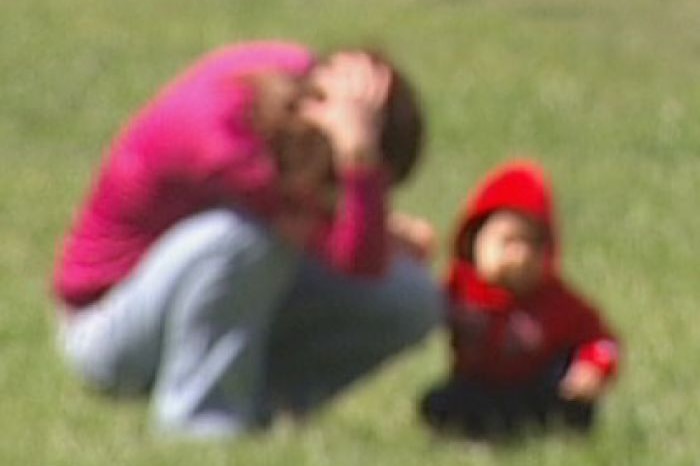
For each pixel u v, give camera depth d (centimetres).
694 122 4744
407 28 5869
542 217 2061
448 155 4341
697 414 2195
